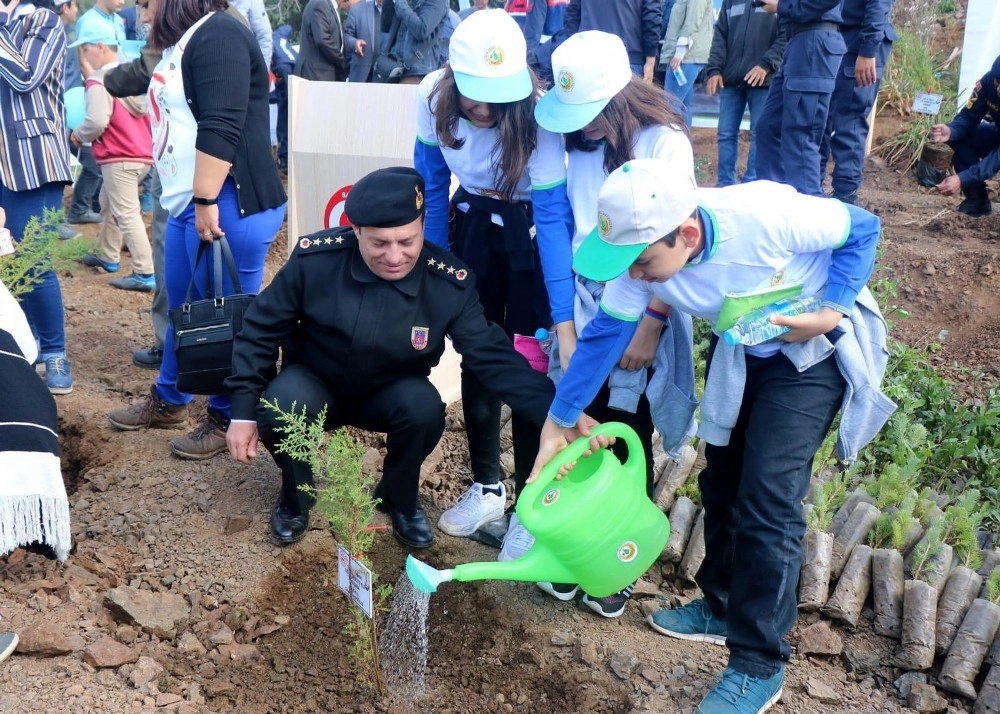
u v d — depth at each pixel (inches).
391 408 124.0
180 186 142.2
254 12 271.9
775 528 98.3
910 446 168.4
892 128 336.2
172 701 103.7
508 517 141.3
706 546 117.3
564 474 105.0
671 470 149.8
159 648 113.4
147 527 135.6
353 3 327.0
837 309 95.3
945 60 376.8
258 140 143.5
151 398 162.1
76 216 275.9
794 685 112.4
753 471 99.0
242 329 128.6
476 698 114.2
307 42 302.2
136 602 117.6
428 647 122.2
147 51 158.4
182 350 132.3
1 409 114.7
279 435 120.6
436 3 282.5
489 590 128.4
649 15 256.1
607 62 101.0
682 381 109.2
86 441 161.0
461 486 155.1
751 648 101.7
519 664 117.6
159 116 141.7
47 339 175.6
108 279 240.4
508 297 128.6
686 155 102.3
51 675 104.0
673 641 120.2
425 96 122.0
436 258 120.7
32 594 116.0
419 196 112.2
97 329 208.8
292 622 122.0
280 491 144.3
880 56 231.9
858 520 137.8
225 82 133.3
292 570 129.0
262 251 149.5
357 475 104.0
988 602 119.1
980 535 152.9
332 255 119.5
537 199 111.9
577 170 109.8
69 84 322.7
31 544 125.4
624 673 112.3
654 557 106.7
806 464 100.1
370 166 162.9
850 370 98.5
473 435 137.3
